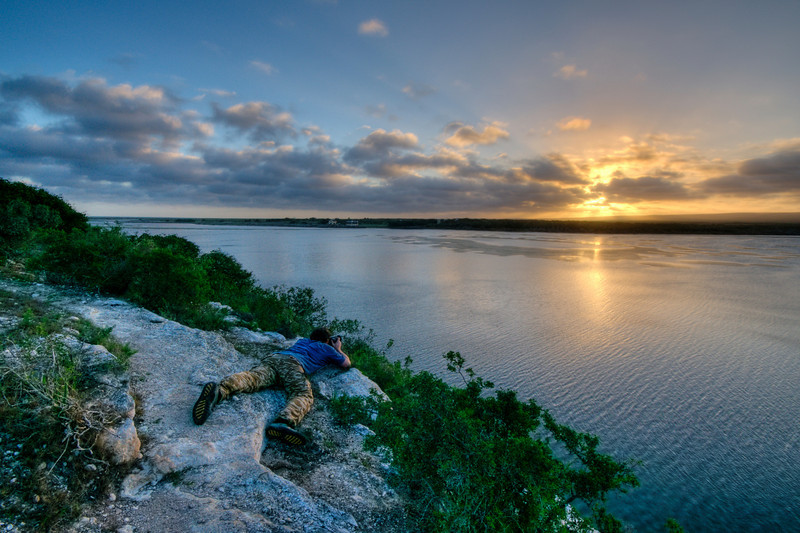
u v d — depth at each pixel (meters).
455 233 196.12
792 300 30.30
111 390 3.71
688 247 100.31
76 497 2.64
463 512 2.83
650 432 11.34
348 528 2.94
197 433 3.60
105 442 3.05
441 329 21.28
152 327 5.98
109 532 2.46
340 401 4.87
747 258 68.75
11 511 2.38
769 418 12.10
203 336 6.01
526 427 4.06
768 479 9.50
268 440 4.06
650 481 9.39
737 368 15.98
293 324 11.54
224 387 4.06
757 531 8.14
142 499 2.80
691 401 13.14
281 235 163.12
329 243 105.00
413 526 3.19
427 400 3.67
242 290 14.47
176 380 4.50
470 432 3.33
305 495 3.13
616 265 54.84
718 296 31.75
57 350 3.86
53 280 7.54
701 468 9.87
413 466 3.39
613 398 13.34
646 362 16.55
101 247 8.10
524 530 2.86
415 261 57.66
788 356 17.42
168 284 7.57
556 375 15.20
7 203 12.49
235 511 2.77
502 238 143.50
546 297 30.83
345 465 3.92
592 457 3.62
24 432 2.86
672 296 31.59
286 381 4.71
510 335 20.23
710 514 8.48
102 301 6.93
